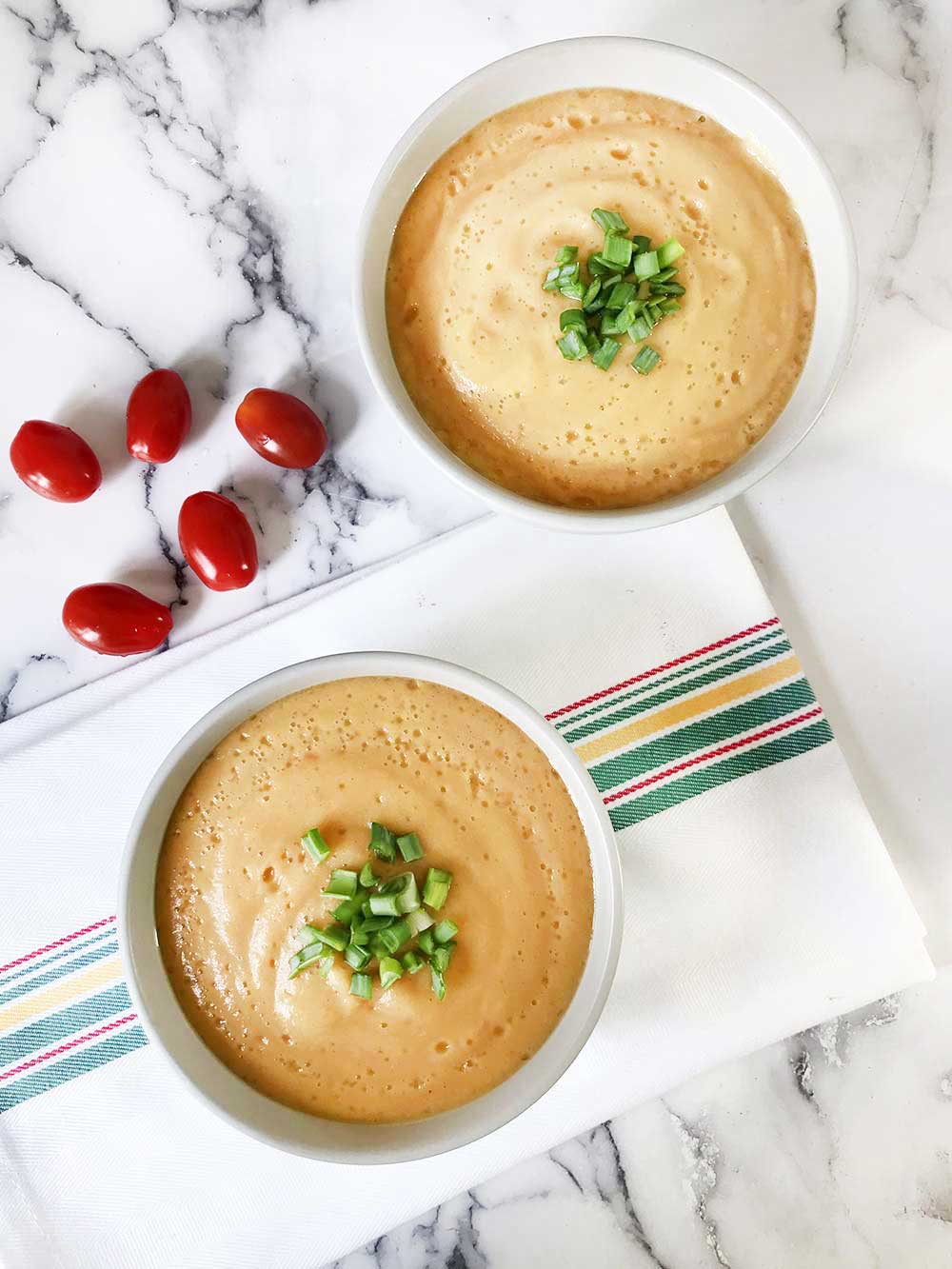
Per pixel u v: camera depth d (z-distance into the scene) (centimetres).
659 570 48
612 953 41
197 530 47
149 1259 47
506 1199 49
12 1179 47
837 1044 49
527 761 43
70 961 47
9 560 49
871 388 48
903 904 47
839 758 47
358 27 48
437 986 41
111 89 49
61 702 49
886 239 49
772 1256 49
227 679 48
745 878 47
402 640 47
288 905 42
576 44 42
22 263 49
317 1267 47
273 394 47
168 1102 47
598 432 44
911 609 49
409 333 45
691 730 47
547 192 44
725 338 44
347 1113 42
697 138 44
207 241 49
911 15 48
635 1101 46
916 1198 49
